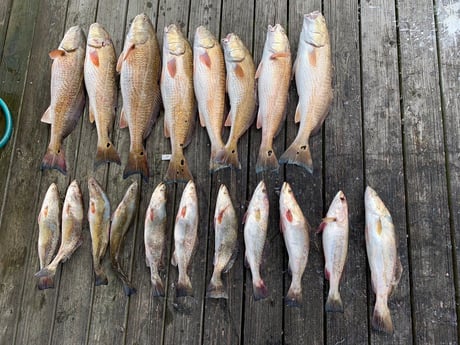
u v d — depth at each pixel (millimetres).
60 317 1528
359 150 1587
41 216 1578
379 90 1647
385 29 1719
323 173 1571
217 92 1606
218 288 1448
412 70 1661
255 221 1473
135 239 1566
